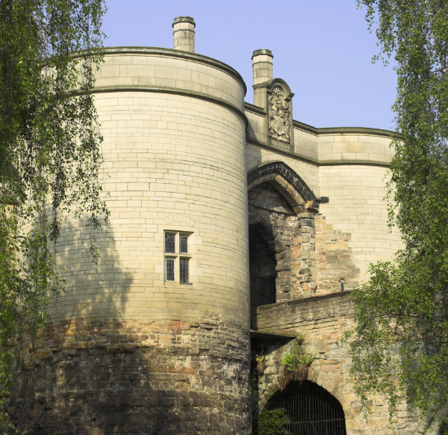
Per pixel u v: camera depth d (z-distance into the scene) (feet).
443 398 71.15
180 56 87.10
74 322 79.15
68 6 67.56
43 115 63.87
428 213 73.51
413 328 77.36
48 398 78.38
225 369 82.64
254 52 115.34
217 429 79.97
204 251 83.66
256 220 108.99
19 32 62.18
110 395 76.59
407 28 79.97
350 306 90.89
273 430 93.40
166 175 83.51
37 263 60.34
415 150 76.18
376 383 77.56
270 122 111.34
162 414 76.89
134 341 78.23
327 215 115.96
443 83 75.72
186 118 86.02
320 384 91.15
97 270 80.02
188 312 81.00
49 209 82.84
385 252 115.65
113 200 81.92
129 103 84.64
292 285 112.78
